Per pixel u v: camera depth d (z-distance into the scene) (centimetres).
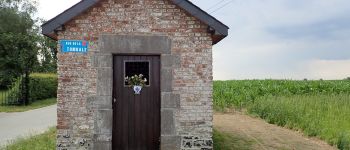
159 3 880
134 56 890
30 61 2906
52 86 2977
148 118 889
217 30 860
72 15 842
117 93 886
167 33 878
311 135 1294
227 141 1105
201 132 877
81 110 865
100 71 868
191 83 877
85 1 844
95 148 864
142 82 889
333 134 1263
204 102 879
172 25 878
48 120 1714
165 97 873
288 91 2422
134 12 876
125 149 884
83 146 863
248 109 1838
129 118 887
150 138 888
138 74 904
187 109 877
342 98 1934
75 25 868
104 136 866
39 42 3186
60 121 862
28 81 2483
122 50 870
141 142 887
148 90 892
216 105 1973
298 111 1567
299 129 1386
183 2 854
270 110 1627
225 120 1509
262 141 1149
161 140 870
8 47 2927
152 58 891
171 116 873
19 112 2055
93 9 872
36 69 3123
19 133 1355
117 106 885
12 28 4209
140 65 907
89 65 868
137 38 873
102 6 873
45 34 855
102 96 866
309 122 1409
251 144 1102
